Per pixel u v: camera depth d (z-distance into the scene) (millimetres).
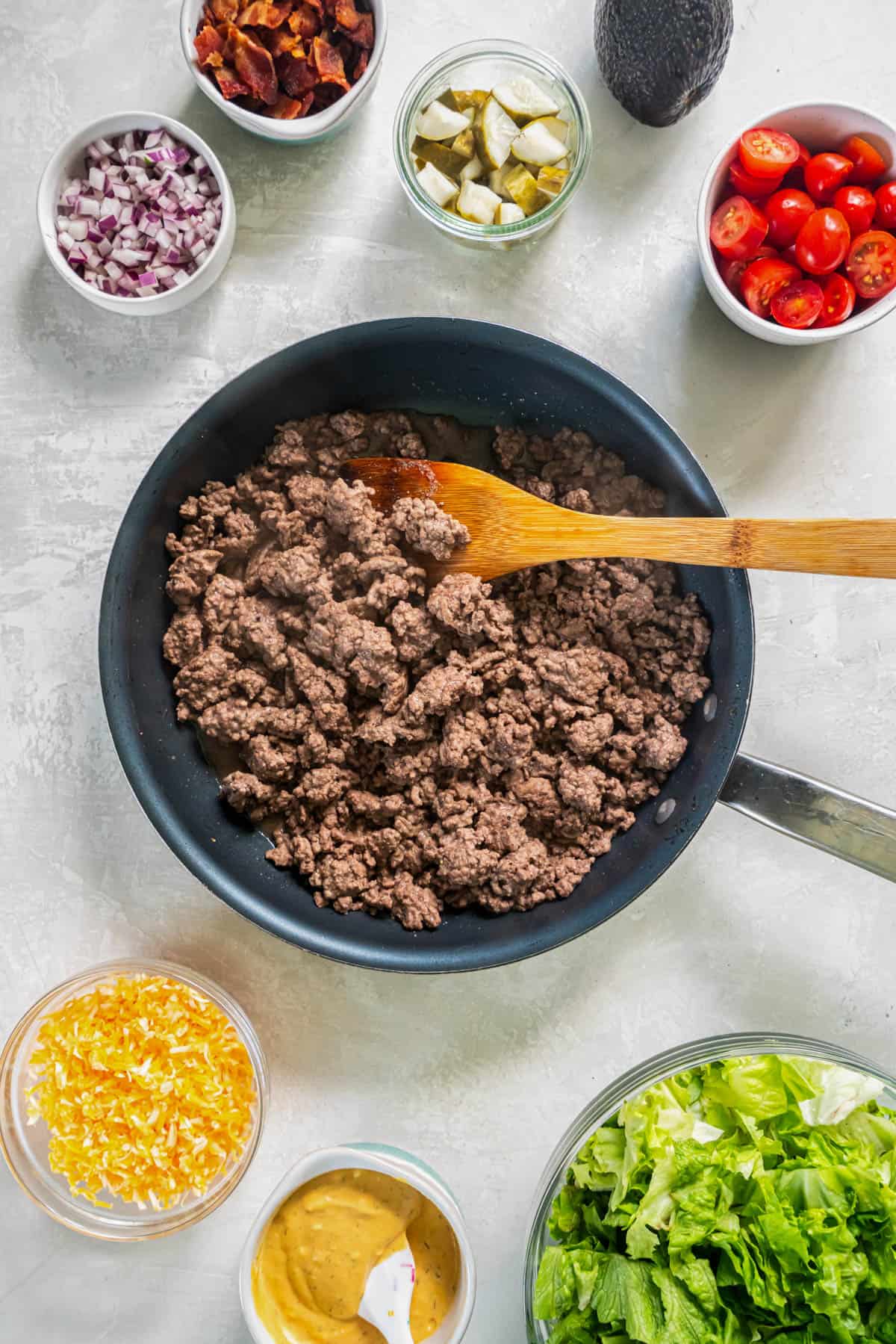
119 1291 881
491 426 867
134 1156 843
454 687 816
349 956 804
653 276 873
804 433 872
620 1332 794
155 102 881
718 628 819
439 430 867
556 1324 823
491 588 827
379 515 839
